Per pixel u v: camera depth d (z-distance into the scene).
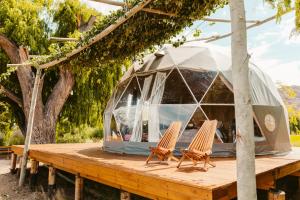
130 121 9.95
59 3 17.17
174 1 5.91
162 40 7.61
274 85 11.35
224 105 9.19
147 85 10.20
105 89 17.94
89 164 6.67
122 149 9.14
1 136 22.27
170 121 9.19
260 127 9.02
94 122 18.14
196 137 6.13
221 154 8.34
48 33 17.08
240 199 3.31
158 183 4.73
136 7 6.07
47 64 10.04
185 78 9.78
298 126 21.81
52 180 8.69
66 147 11.09
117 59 9.01
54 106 15.56
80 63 9.52
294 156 8.38
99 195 8.52
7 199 8.73
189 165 6.27
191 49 10.81
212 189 3.88
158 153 6.34
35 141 14.76
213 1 6.19
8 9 15.66
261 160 7.21
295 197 7.83
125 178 5.49
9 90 16.61
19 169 11.24
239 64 3.45
